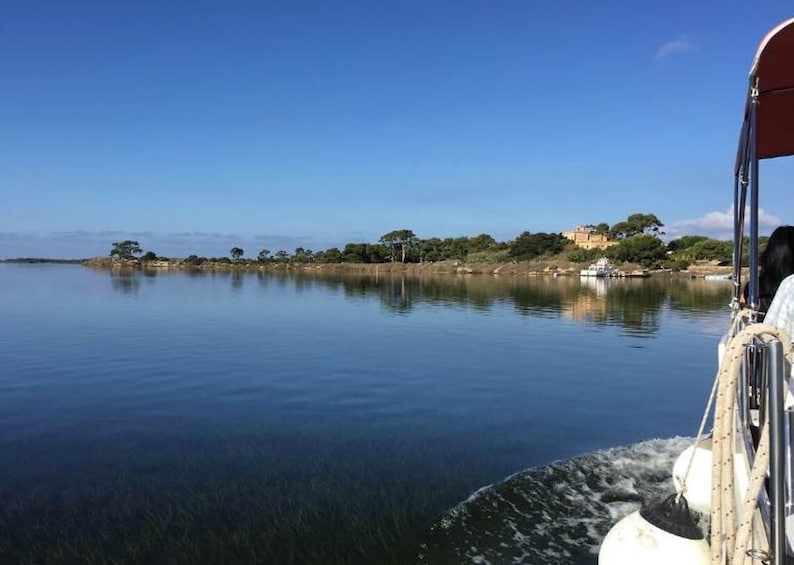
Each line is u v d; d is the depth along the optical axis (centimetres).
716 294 4975
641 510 477
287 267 14988
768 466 307
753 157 471
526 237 12644
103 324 2511
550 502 689
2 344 1916
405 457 850
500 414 1098
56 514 657
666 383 1400
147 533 616
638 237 10831
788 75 525
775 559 279
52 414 1063
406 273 12094
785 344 288
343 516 655
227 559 566
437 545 593
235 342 1989
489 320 2834
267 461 827
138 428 981
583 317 2988
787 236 569
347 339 2103
